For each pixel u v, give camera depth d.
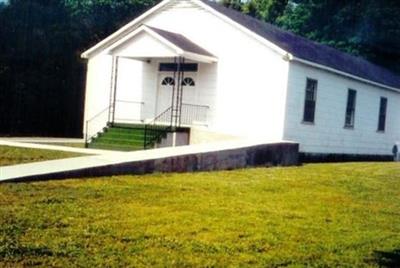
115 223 7.07
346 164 19.66
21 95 31.39
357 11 43.28
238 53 20.84
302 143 21.25
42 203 7.81
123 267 5.43
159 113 22.83
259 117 20.30
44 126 32.31
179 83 20.80
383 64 42.84
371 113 27.20
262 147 15.71
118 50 21.78
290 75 19.91
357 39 42.75
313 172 14.78
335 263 6.20
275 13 50.47
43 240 6.09
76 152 15.93
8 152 14.79
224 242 6.61
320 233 7.52
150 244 6.28
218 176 12.22
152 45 20.78
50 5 37.66
